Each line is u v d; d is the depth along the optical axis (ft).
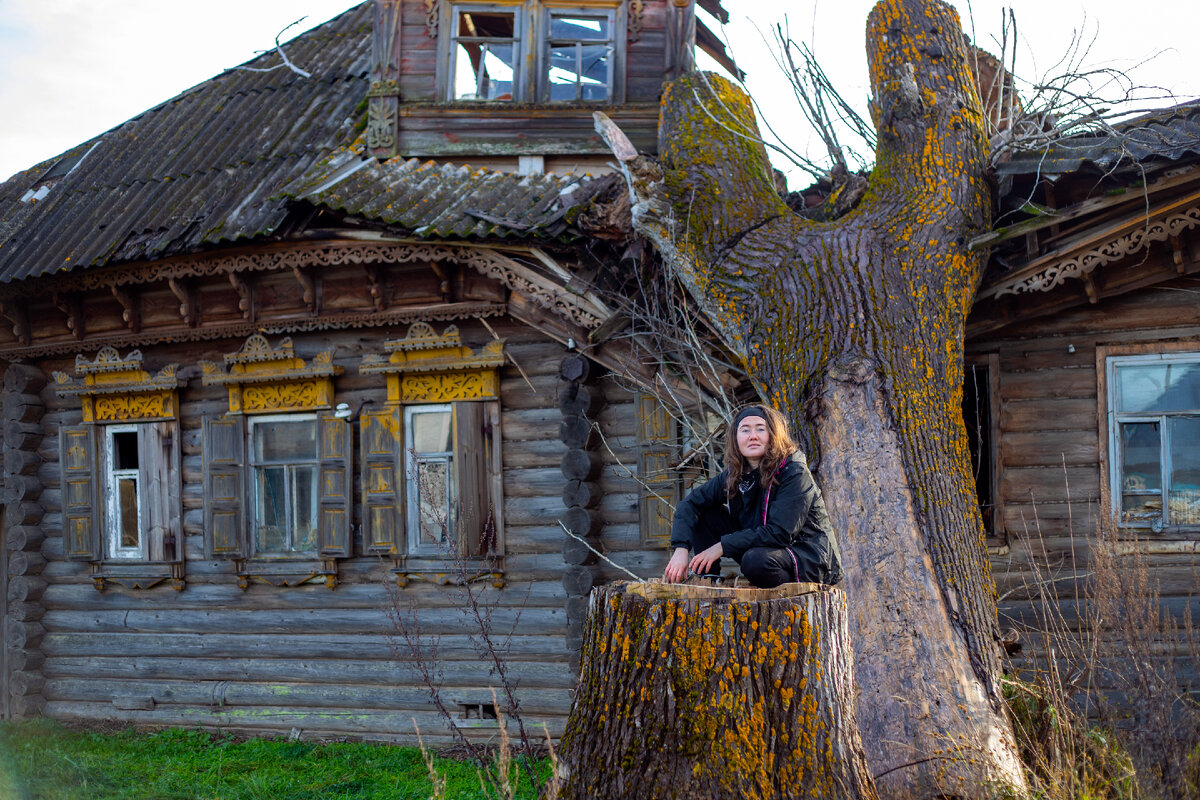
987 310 23.12
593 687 10.96
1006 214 21.86
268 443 29.86
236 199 28.99
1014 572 23.08
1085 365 23.22
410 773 24.47
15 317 31.99
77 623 31.63
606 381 26.66
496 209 26.14
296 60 37.47
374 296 28.04
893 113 21.77
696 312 23.40
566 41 31.37
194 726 29.68
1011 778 14.44
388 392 28.17
